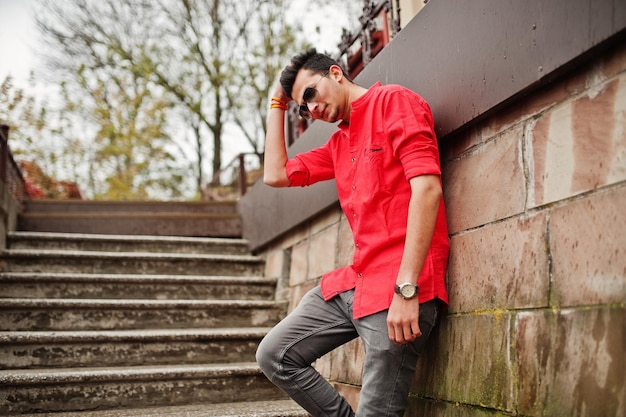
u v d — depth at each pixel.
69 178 13.84
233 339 3.55
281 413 2.74
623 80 1.46
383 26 3.44
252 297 4.49
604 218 1.47
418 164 1.73
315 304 2.16
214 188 10.30
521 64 1.76
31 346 3.19
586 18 1.51
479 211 2.02
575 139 1.60
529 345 1.68
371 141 1.93
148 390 2.97
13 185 5.64
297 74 2.14
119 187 14.82
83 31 14.59
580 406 1.46
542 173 1.72
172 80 15.09
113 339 3.30
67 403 2.84
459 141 2.19
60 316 3.65
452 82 2.14
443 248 1.99
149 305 3.82
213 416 2.64
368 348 1.89
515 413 1.70
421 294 1.86
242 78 14.37
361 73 2.98
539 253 1.69
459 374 2.00
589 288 1.49
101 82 14.80
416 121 1.80
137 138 14.73
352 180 2.04
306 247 3.93
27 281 3.97
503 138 1.93
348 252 3.16
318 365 3.25
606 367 1.39
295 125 4.82
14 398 2.78
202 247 5.37
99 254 4.54
